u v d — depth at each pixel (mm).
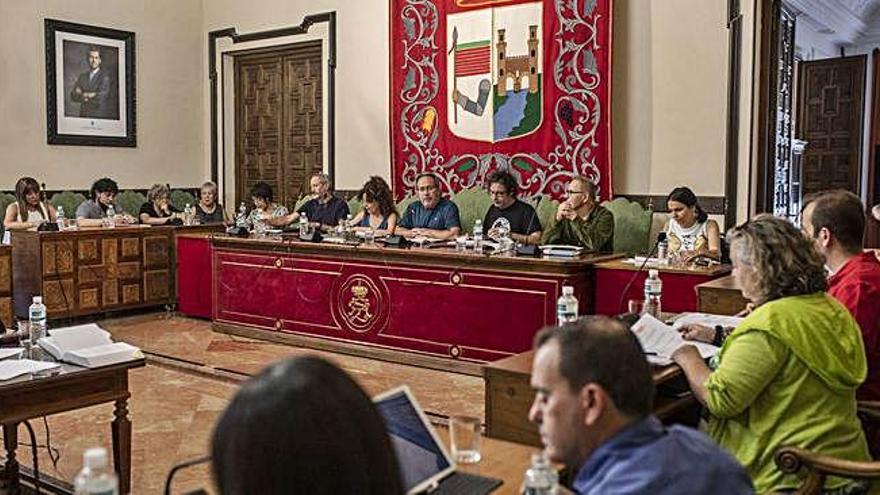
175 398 4547
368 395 877
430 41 7148
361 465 807
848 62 9859
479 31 6859
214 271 6266
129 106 8289
